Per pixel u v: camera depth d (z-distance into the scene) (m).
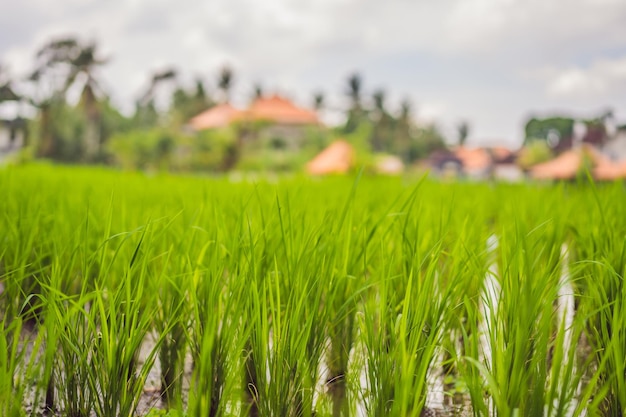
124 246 3.30
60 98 68.88
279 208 2.74
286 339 2.37
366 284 2.89
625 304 2.35
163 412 2.52
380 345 2.39
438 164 104.00
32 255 3.58
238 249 2.73
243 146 54.16
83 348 2.32
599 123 77.19
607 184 5.33
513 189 8.48
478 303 3.31
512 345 2.19
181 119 88.75
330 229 2.99
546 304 2.21
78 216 4.07
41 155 68.25
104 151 69.88
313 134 71.38
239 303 2.43
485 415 2.14
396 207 5.03
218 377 2.44
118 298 2.45
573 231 3.77
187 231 3.12
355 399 2.61
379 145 102.88
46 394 2.56
